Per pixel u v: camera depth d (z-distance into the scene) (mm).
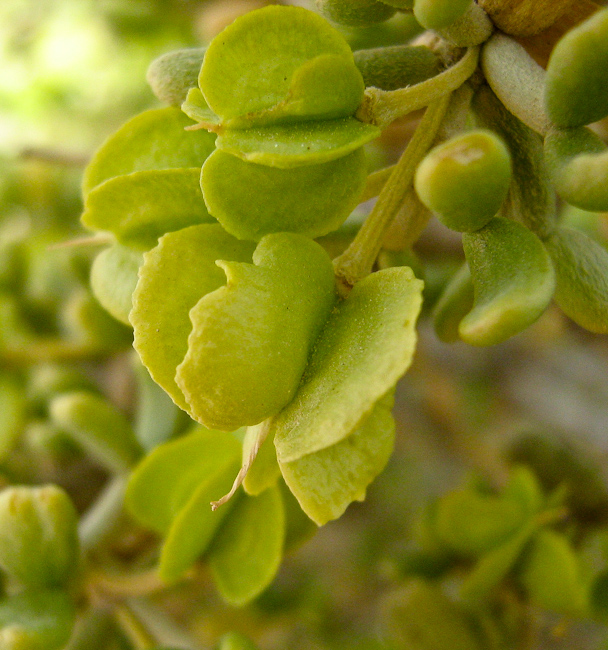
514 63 80
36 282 160
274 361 71
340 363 72
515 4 81
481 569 118
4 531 100
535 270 73
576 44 72
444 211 73
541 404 247
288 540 106
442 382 237
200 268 76
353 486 72
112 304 87
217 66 74
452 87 80
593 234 155
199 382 70
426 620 126
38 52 232
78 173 197
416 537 143
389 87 85
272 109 74
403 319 70
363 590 224
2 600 105
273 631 188
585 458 148
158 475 105
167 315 75
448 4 73
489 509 126
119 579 110
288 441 71
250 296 72
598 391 245
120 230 84
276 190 76
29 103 232
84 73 232
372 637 190
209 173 75
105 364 203
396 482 263
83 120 236
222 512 102
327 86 74
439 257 161
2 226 198
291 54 75
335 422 69
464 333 71
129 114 236
